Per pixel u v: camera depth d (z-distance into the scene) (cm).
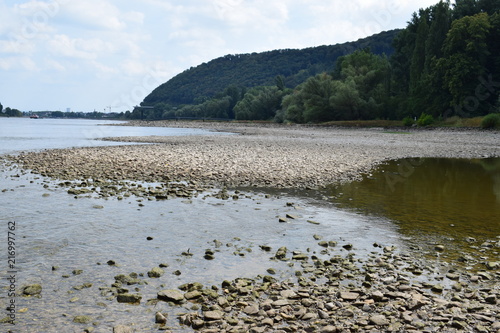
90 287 639
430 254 813
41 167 2016
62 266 727
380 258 780
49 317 541
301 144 3884
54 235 907
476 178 1927
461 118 6981
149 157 2456
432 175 2012
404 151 3319
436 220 1095
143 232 938
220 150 3044
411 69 8650
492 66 7512
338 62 12162
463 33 7244
